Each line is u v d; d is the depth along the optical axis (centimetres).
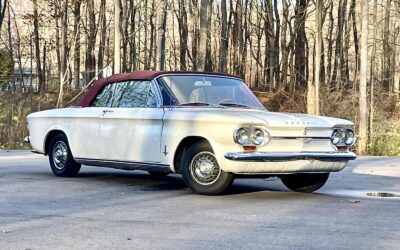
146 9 3903
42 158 1425
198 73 878
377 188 913
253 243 519
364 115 2197
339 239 534
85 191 833
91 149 916
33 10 4088
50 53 4716
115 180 970
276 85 4059
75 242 520
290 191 856
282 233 559
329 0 3747
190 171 783
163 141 800
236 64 4462
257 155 718
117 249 496
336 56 4159
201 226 588
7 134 2272
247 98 878
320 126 765
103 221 614
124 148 857
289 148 743
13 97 2816
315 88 2564
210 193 775
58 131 998
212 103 840
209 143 761
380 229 579
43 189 848
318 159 755
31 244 512
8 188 855
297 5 3772
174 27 4797
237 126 722
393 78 3831
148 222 609
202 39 2661
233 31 4497
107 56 3953
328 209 692
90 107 936
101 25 4306
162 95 830
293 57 4019
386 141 2188
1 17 3919
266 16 4253
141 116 830
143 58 4459
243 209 686
